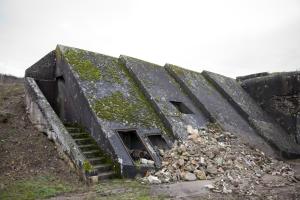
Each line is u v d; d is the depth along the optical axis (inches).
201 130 495.8
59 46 462.9
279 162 494.0
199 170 373.1
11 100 485.4
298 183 369.7
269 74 792.3
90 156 364.8
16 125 403.9
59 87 464.1
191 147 416.8
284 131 698.8
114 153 357.4
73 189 296.5
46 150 365.7
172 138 441.1
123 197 273.3
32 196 269.6
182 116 495.5
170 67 622.5
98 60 491.2
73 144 350.3
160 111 466.0
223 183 333.1
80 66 447.2
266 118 701.3
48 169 338.0
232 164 405.7
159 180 340.5
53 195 277.3
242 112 642.8
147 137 410.6
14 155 348.5
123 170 350.0
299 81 691.4
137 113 439.8
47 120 386.3
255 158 464.1
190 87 590.9
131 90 479.2
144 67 556.7
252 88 765.3
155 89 511.8
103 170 350.6
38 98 407.2
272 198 290.7
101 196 276.1
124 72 512.4
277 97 721.6
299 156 612.4
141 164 367.9
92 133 390.0
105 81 454.9
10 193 271.6
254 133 601.9
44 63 483.2
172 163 385.4
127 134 411.8
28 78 448.1
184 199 276.5
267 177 392.8
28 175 318.7
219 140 484.4
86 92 410.6
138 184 324.5
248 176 378.3
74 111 428.5
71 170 339.6
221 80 730.2
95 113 388.5
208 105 571.8
